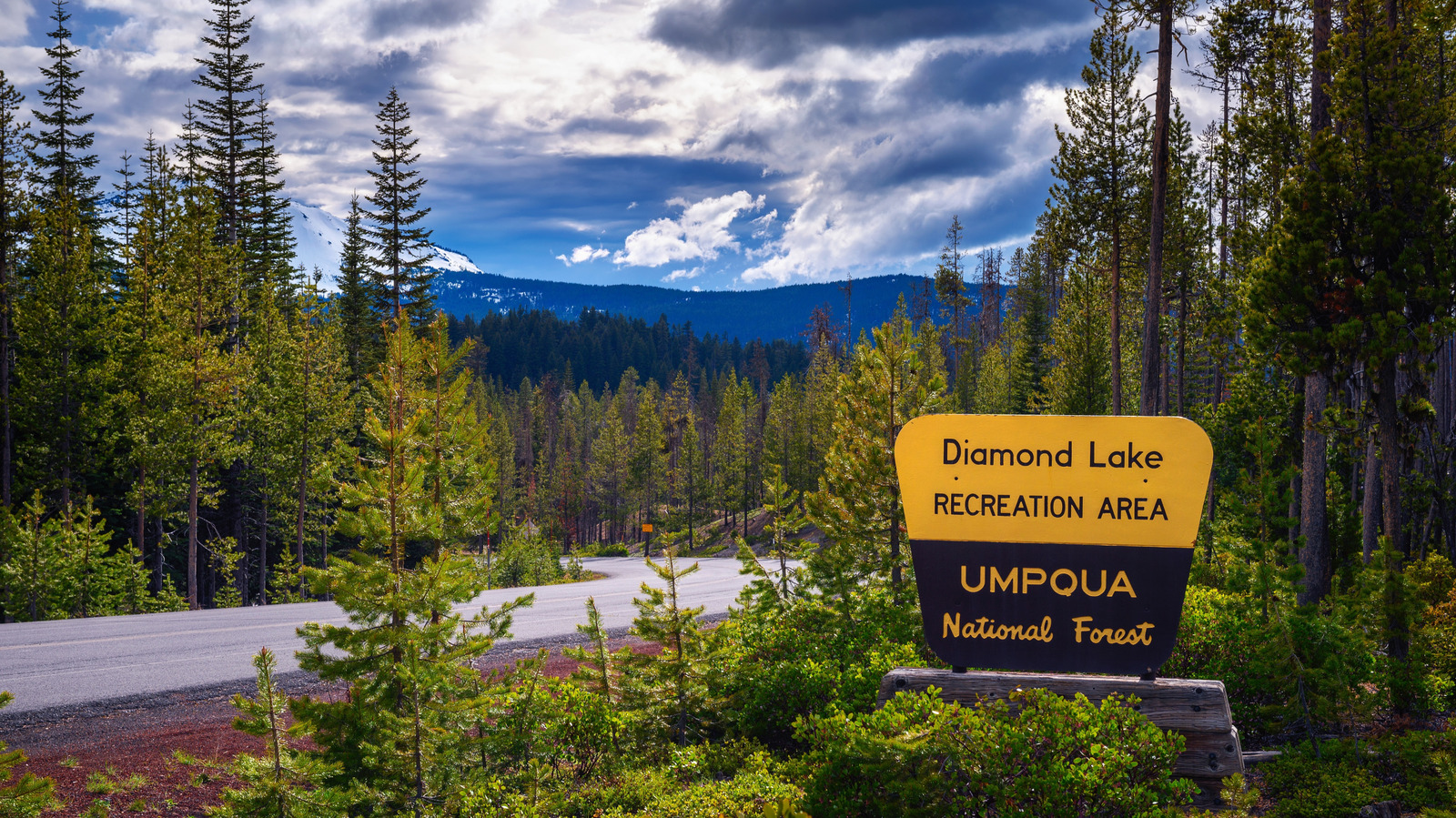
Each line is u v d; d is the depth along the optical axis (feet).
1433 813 18.31
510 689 27.66
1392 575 27.81
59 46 126.72
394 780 23.31
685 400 380.37
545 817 23.00
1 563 68.39
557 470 317.01
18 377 96.68
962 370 249.34
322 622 52.37
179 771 29.50
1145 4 62.85
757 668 30.45
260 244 155.22
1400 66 30.22
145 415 91.66
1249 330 34.22
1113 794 16.31
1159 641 19.63
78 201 122.11
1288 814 21.04
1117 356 90.99
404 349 26.27
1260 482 28.71
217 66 153.17
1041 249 101.24
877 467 34.60
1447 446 49.19
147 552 115.14
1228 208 99.45
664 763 27.35
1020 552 20.36
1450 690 27.89
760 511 266.57
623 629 52.24
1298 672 24.90
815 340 334.03
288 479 112.68
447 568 23.79
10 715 33.58
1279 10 56.18
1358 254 30.86
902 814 18.16
